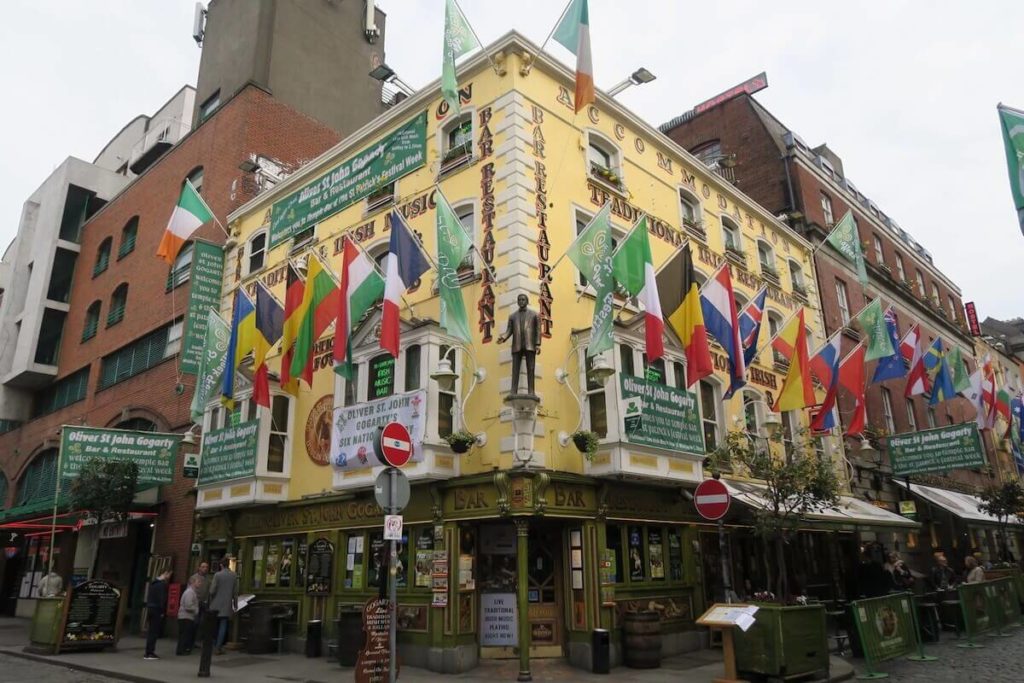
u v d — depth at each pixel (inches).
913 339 884.0
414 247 495.5
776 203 1018.1
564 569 488.4
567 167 580.4
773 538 566.6
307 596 576.4
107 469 695.7
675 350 586.2
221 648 565.6
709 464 535.8
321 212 717.3
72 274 1232.2
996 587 615.8
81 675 479.5
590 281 478.0
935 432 852.6
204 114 1087.6
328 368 625.6
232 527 672.4
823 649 402.6
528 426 465.7
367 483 507.8
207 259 830.5
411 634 482.3
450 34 506.9
